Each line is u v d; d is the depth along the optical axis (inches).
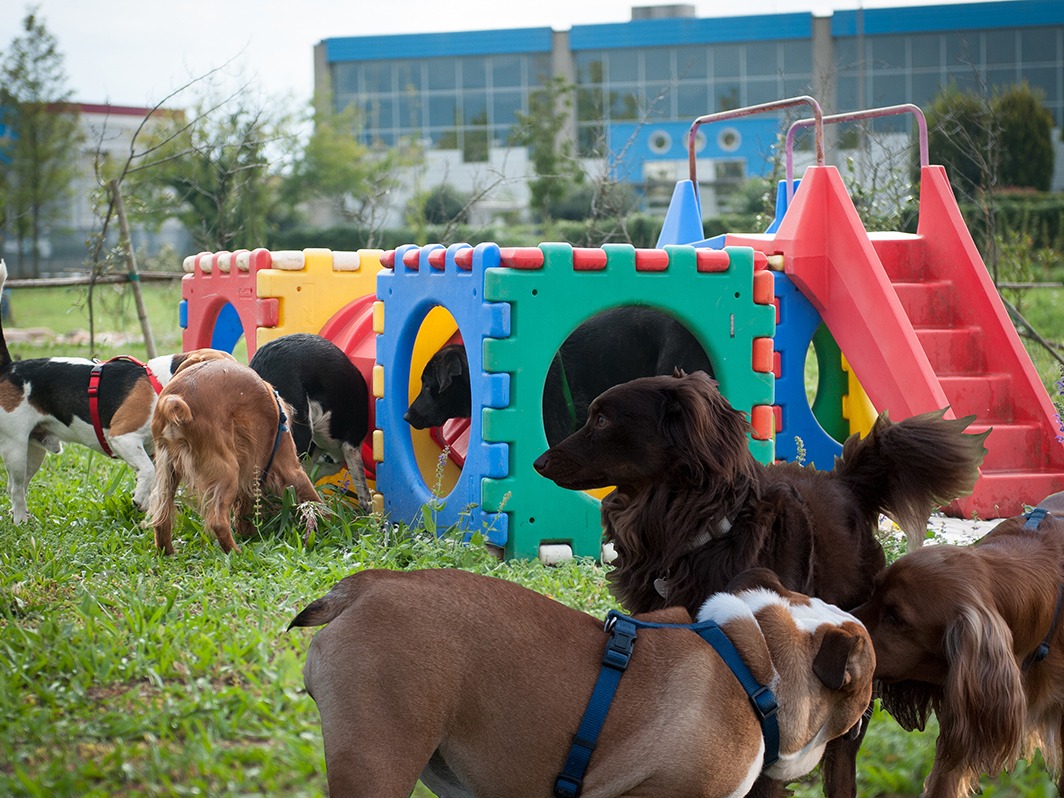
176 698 156.0
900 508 156.2
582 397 285.3
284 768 134.7
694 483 148.5
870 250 300.2
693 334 262.7
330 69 1691.7
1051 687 140.0
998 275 557.0
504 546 244.2
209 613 188.9
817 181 313.3
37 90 1172.5
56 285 462.6
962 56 800.9
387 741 107.5
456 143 1663.4
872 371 298.2
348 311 325.4
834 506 153.6
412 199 1232.2
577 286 243.6
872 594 135.9
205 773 133.3
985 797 142.6
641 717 111.6
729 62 1539.1
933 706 142.2
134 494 269.7
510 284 238.4
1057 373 437.4
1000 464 297.7
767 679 116.4
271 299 322.7
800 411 321.7
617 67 1585.9
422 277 267.6
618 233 649.6
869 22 1483.8
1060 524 146.9
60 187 1214.9
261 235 778.8
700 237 378.9
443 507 255.3
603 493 274.4
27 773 132.8
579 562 241.0
